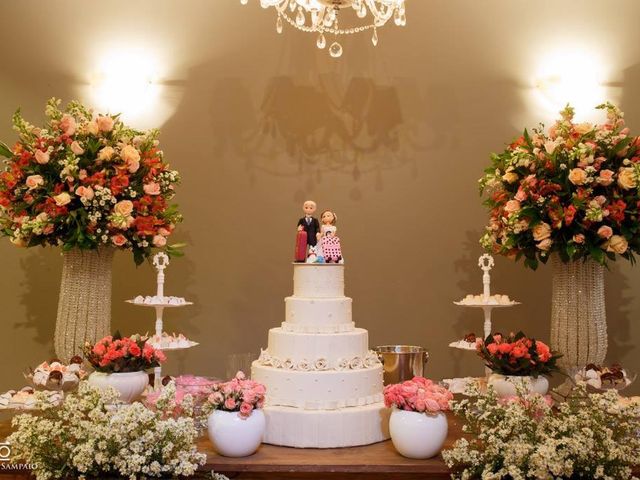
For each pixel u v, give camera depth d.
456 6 3.85
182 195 3.78
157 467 2.09
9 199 2.97
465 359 3.75
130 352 2.76
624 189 2.85
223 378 3.74
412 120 3.82
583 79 3.79
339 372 2.64
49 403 2.30
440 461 2.42
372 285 3.77
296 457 2.46
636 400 2.87
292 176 3.79
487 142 3.80
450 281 3.78
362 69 3.83
